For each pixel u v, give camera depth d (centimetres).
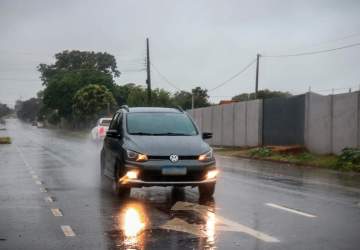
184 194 1201
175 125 1222
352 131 2256
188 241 734
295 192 1270
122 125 1223
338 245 718
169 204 1058
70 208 1008
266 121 3038
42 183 1419
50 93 9650
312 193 1255
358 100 2227
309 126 2588
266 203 1082
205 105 7062
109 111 7819
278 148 2664
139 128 1202
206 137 1218
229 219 899
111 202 1082
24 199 1124
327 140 2434
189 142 1127
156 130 1198
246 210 993
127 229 813
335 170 1972
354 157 1994
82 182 1447
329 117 2420
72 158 2416
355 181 1560
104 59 11406
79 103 8369
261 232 797
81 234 780
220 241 736
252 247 704
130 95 6594
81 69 10738
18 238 757
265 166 2117
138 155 1077
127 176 1082
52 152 2905
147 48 5578
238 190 1291
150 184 1068
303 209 1011
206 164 1090
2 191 1252
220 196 1178
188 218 905
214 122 3781
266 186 1388
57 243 727
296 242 734
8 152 2894
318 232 800
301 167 2103
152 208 1008
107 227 829
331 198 1169
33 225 847
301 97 2669
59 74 10662
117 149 1170
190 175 1077
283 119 2847
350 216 937
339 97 2352
